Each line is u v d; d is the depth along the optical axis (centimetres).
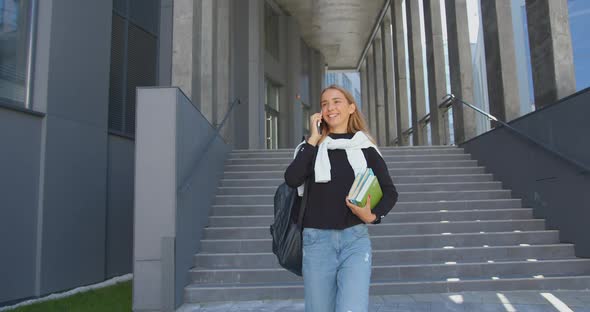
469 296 486
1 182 560
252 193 772
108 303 532
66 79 672
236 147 1356
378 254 570
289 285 507
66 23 676
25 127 600
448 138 1180
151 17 974
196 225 590
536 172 675
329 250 179
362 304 167
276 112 1706
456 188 780
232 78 1345
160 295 470
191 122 578
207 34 913
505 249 580
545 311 423
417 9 1445
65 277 648
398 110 1639
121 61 852
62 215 649
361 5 1750
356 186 174
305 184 189
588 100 551
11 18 599
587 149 555
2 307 530
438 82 1199
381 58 2044
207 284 524
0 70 580
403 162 879
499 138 798
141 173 489
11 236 568
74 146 683
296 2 1698
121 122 842
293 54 1791
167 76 995
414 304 458
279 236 190
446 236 608
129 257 838
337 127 205
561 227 614
